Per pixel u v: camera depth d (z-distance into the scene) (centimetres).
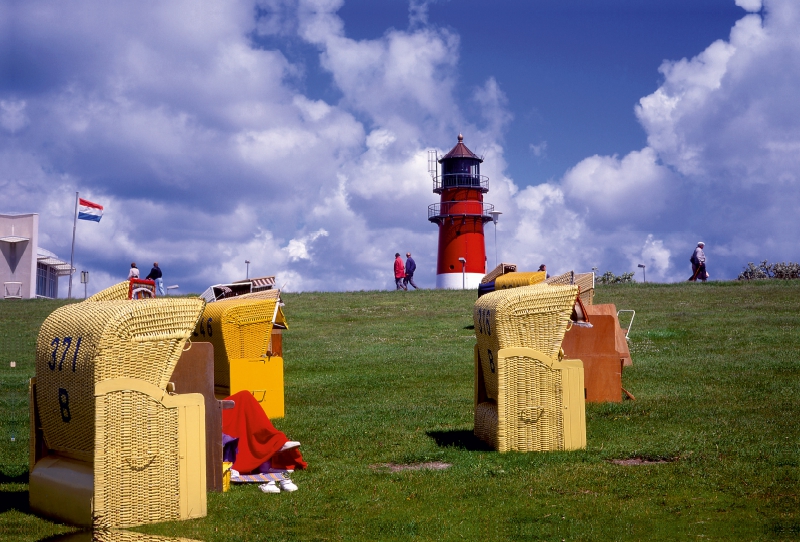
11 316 3300
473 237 5956
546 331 1004
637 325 2488
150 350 718
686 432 1095
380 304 3581
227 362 1281
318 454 1037
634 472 880
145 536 671
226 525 716
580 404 1003
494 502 786
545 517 733
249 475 898
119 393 703
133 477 711
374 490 838
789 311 2703
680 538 668
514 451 995
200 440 747
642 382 1560
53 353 757
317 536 693
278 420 1290
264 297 1388
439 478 878
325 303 3675
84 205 4769
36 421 795
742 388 1453
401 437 1127
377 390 1636
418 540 682
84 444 734
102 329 696
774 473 857
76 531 702
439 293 4047
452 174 5872
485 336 1046
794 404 1287
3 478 920
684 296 3319
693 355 1891
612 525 705
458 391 1596
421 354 2141
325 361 2070
